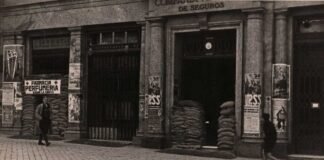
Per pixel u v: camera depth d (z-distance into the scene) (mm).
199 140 17234
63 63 21547
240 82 16484
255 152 15672
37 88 21953
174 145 17609
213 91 17781
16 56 22578
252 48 16047
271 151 15039
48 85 21625
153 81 18156
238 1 16344
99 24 19906
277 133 15672
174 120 17641
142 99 18812
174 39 18062
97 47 20281
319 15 15664
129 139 19547
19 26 22422
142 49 18828
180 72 18312
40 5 21672
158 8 18062
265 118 14711
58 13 21156
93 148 17516
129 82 19578
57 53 21641
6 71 22953
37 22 21844
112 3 19578
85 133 20578
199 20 17281
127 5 19188
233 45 17203
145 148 17875
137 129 19172
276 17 15977
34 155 15133
